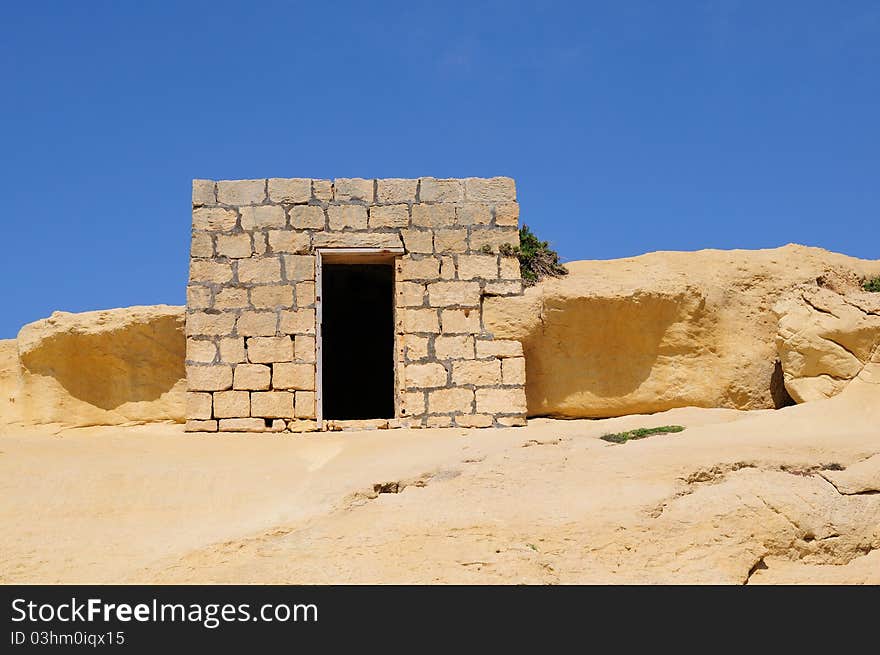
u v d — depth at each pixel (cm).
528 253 2480
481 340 2381
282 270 2402
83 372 2480
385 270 3008
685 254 2545
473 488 1609
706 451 1653
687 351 2391
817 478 1558
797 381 2225
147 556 1493
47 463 1894
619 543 1433
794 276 2483
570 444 1820
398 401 2364
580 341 2403
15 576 1433
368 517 1542
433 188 2461
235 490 1761
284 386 2350
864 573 1428
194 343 2362
